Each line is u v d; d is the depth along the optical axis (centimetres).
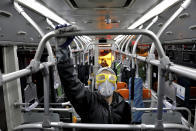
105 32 83
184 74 69
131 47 454
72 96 102
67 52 97
